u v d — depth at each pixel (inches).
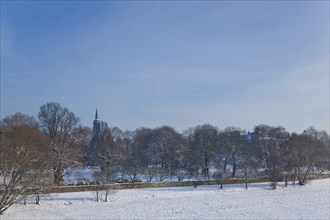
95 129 7800.2
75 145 4773.6
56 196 3560.5
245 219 2783.0
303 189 4517.7
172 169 5398.6
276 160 4982.8
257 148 6156.5
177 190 4197.8
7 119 5206.7
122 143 6722.4
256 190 4416.8
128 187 4242.1
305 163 5142.7
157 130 7101.4
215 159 5777.6
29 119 5482.3
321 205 3373.5
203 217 2851.9
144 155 5969.5
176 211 3083.2
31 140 3595.0
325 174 5698.8
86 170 5629.9
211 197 3855.8
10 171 2775.6
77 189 3895.2
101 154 5502.0
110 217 2837.1
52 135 4630.9
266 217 2849.4
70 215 2888.8
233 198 3796.8
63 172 4325.8
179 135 7263.8
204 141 5905.5
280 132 7775.6
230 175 5447.8
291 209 3176.7
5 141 3243.1
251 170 5315.0
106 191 3540.8
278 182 5054.1
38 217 2778.1
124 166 5167.3
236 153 5600.4
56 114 4874.5
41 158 3218.5
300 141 5521.7
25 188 2854.3
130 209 3154.5
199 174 5693.9
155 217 2847.0
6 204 2755.9
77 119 5196.9
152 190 4158.5
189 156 5728.3
